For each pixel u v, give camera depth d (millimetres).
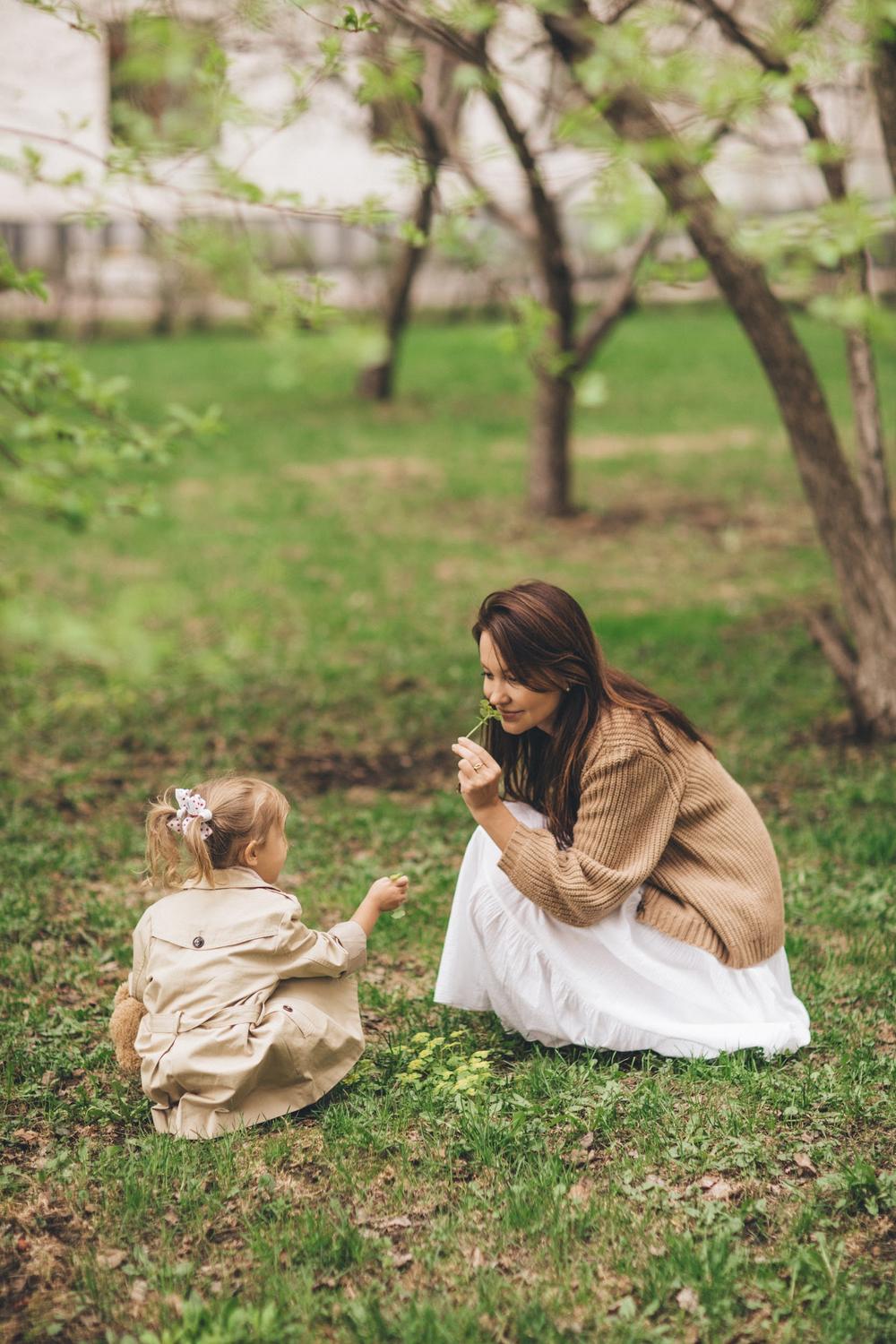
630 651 8875
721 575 11031
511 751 4105
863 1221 3197
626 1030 3877
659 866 3922
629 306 12016
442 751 7258
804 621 9484
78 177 4262
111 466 4613
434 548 11930
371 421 17688
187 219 3508
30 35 7793
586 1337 2842
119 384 4961
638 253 11305
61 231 22453
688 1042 3861
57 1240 3205
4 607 2902
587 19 4855
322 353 2680
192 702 7930
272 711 7836
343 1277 3047
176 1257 3127
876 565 6926
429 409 18531
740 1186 3328
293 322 3365
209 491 14047
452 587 10719
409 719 7734
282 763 7027
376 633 9438
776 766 6820
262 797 3744
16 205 22109
